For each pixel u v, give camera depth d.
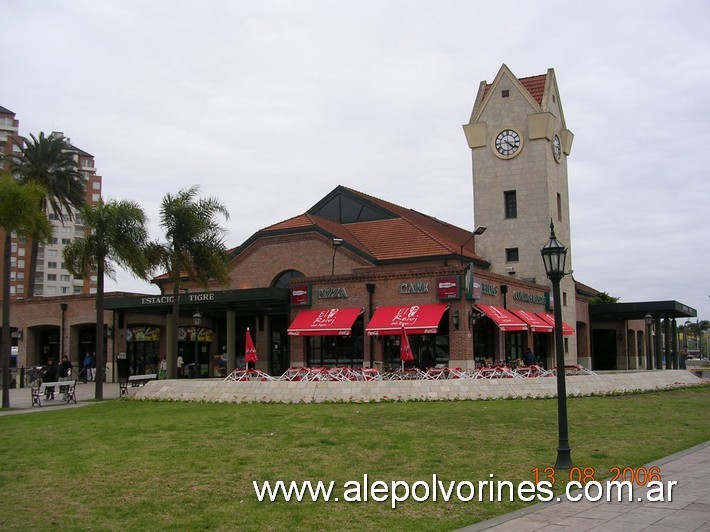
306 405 23.44
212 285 47.50
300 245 43.97
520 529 9.28
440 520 10.13
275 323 45.53
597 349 60.19
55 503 11.27
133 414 22.48
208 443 16.17
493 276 37.03
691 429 18.34
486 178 49.38
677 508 10.25
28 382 45.28
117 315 47.69
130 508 10.91
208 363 49.12
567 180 52.72
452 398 24.31
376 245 44.69
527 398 25.17
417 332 33.22
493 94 49.75
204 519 10.27
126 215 31.11
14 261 115.06
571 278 51.31
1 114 114.69
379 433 17.28
